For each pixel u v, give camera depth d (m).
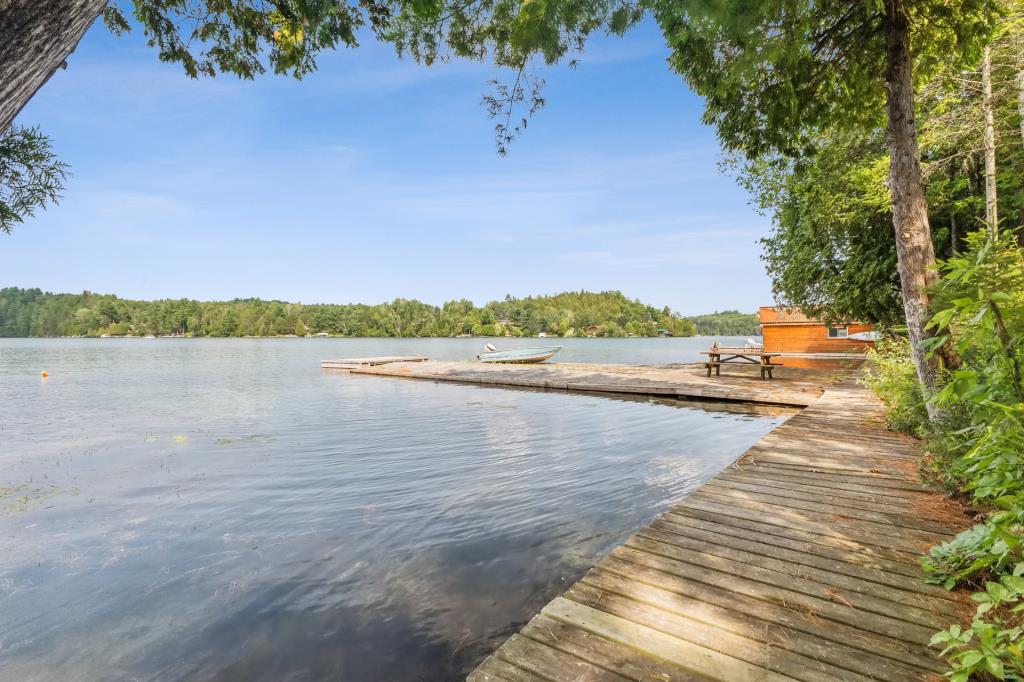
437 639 3.29
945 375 4.94
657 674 2.24
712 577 3.13
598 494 6.20
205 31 4.42
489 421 11.74
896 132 5.30
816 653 2.35
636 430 10.33
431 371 24.48
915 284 5.16
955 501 4.23
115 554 4.65
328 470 7.61
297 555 4.59
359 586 4.00
